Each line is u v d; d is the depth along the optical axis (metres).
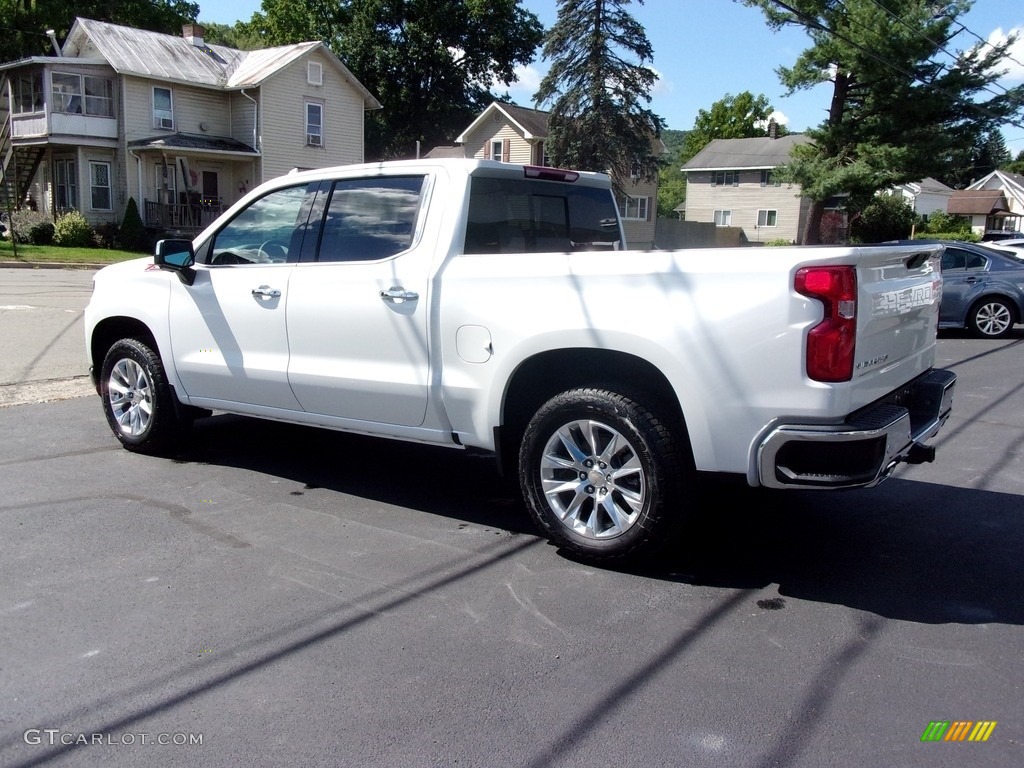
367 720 2.95
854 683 3.21
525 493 4.41
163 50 33.88
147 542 4.51
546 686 3.18
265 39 56.91
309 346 5.05
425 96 51.66
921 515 5.16
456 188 4.67
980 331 13.93
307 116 35.94
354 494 5.41
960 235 45.34
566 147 35.59
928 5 25.98
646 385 4.25
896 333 4.15
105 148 32.31
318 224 5.13
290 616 3.71
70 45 34.28
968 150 28.31
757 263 3.69
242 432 6.90
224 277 5.43
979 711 3.04
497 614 3.76
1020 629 3.67
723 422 3.79
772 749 2.80
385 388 4.76
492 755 2.76
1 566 4.17
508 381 4.35
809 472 3.68
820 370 3.60
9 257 25.86
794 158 30.84
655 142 43.72
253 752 2.77
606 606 3.85
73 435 6.64
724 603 3.90
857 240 45.22
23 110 32.38
